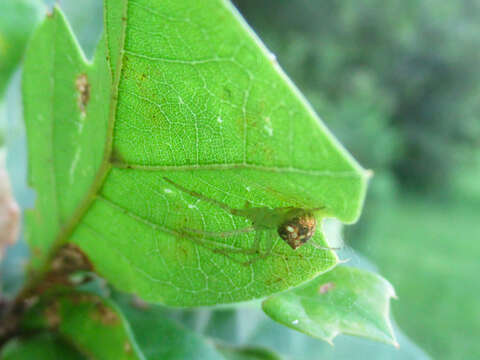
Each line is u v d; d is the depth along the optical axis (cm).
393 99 86
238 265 5
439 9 83
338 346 8
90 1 9
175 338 6
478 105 93
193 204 5
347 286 5
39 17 8
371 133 66
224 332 8
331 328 5
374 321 5
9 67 8
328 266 5
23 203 9
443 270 56
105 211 5
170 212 5
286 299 5
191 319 7
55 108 5
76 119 5
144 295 6
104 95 5
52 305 6
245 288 5
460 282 54
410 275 54
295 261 5
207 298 5
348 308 5
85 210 5
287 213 5
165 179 5
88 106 5
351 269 5
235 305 6
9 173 9
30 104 5
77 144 5
